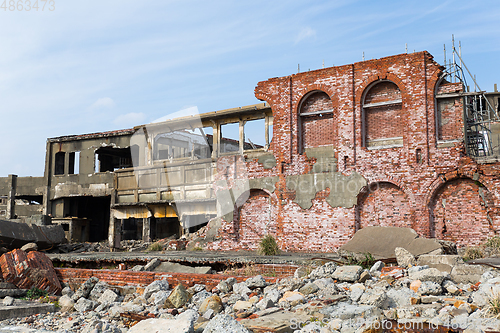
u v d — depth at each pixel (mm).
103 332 6301
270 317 6098
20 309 8172
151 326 5512
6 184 29188
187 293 8273
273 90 20312
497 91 24016
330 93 18906
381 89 18203
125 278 10492
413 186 16797
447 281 7105
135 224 29781
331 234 18109
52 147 28859
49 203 28328
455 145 16281
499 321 5062
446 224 16312
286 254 15469
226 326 5152
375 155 17703
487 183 15539
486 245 14039
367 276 8055
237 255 14547
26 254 11211
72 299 9258
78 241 27688
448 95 16656
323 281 7793
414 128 17000
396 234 11500
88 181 27219
